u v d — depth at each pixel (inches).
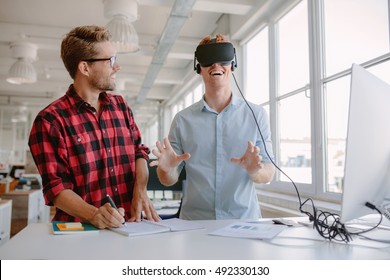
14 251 34.8
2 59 241.1
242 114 66.6
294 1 125.8
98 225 44.7
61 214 53.4
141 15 179.6
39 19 182.5
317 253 35.0
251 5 142.6
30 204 150.3
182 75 274.5
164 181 61.7
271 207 117.0
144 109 435.8
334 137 105.3
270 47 144.4
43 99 365.7
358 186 36.9
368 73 37.1
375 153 37.2
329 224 45.2
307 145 119.1
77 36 54.6
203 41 62.8
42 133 50.2
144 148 64.8
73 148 52.9
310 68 115.3
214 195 64.4
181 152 67.9
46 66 254.2
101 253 34.2
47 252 34.4
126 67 270.7
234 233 43.1
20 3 165.3
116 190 57.1
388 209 42.2
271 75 143.5
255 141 65.5
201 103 67.5
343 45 101.7
